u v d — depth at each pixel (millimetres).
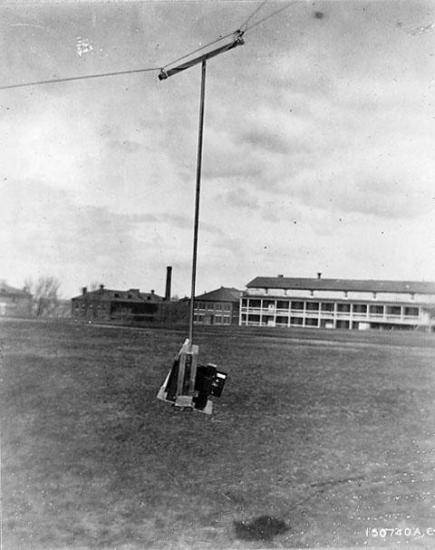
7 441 6188
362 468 5664
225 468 5734
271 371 7051
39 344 7418
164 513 5176
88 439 6074
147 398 6699
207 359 7453
